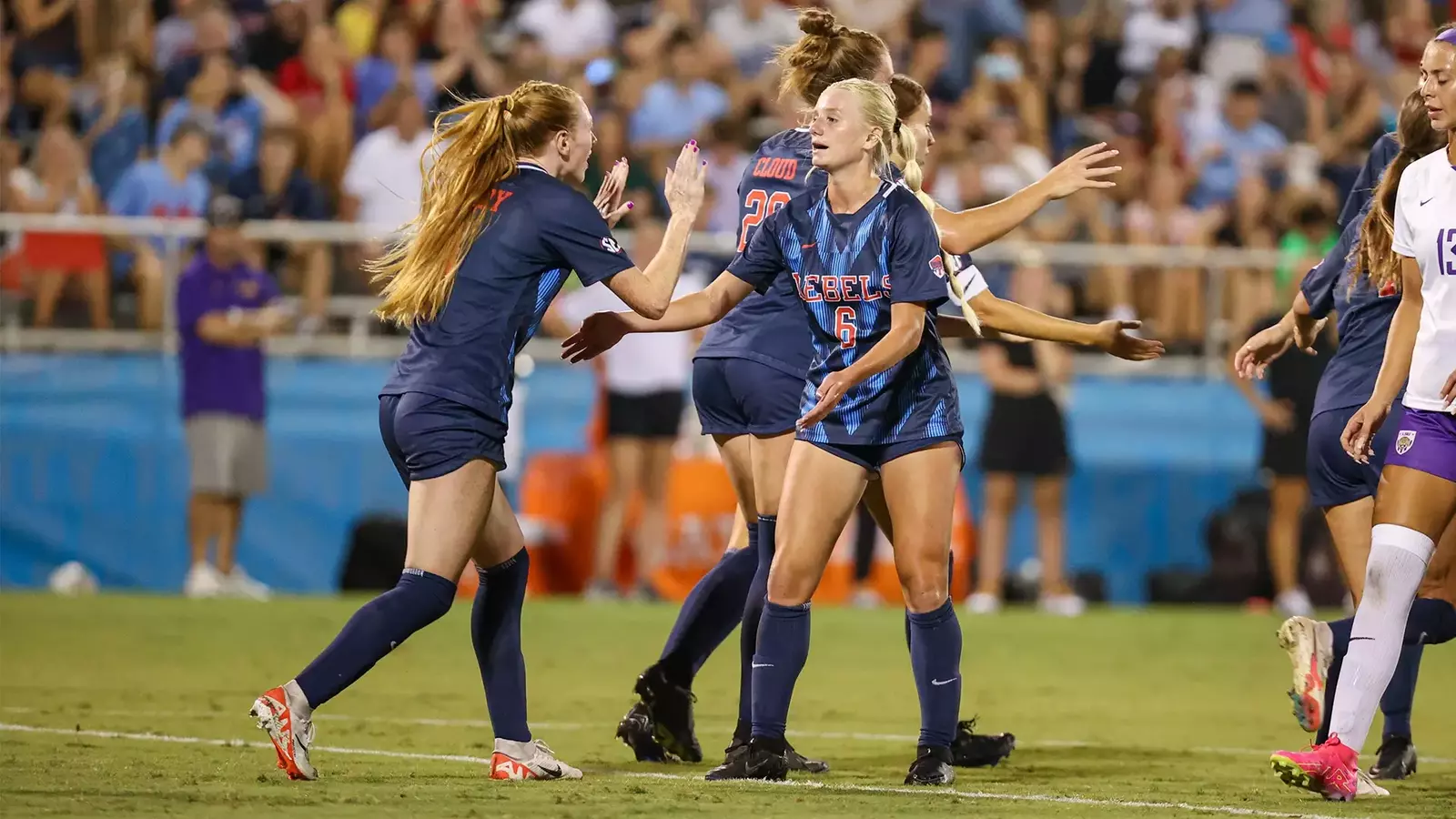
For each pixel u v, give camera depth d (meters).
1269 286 52.50
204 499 46.31
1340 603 48.62
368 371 50.75
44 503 48.62
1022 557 51.38
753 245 19.42
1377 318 20.42
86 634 36.22
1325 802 18.00
